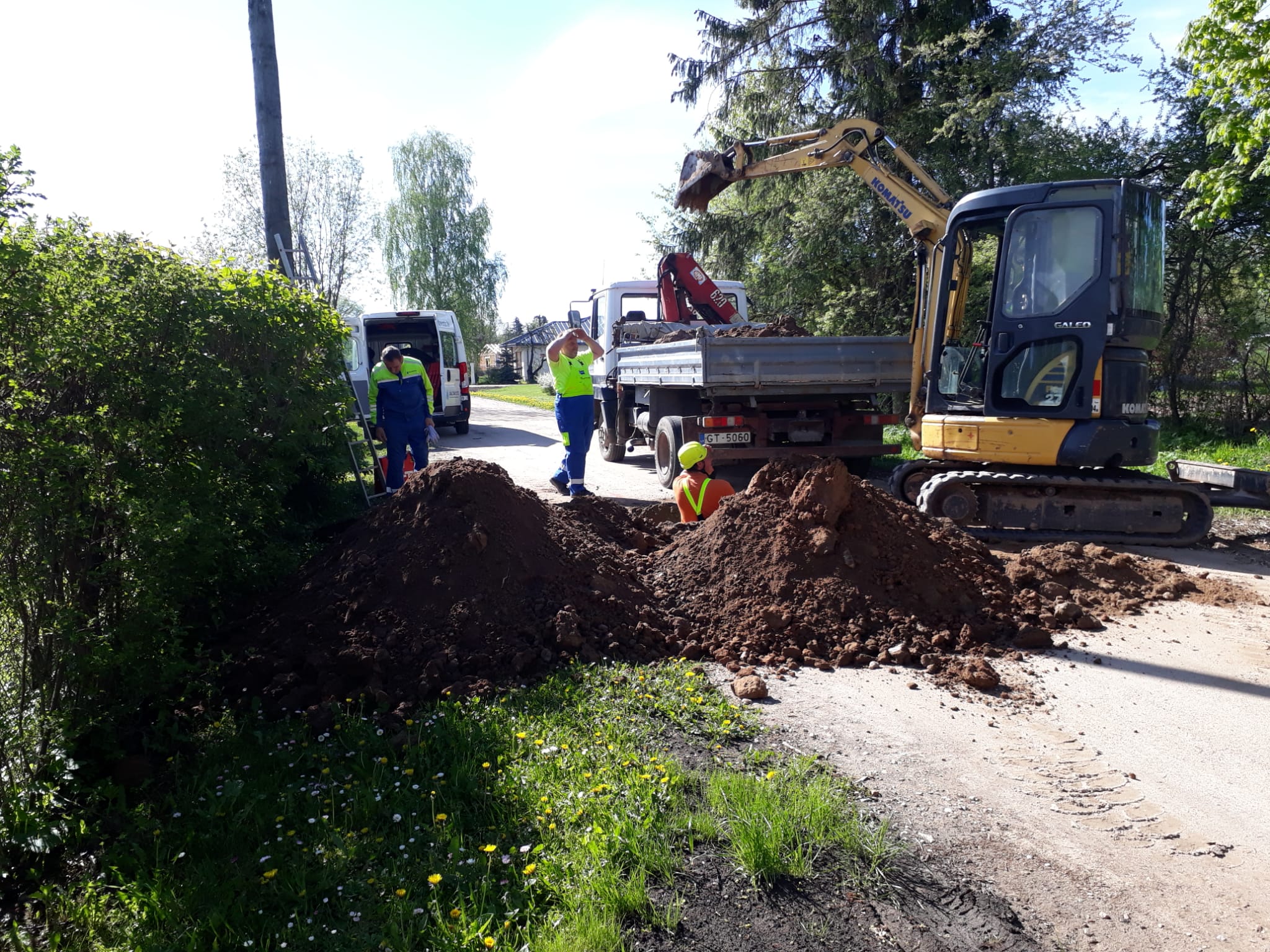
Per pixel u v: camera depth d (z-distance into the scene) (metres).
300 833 3.04
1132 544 8.02
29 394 3.13
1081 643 5.32
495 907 2.64
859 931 2.64
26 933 2.60
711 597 5.57
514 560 5.21
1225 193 11.09
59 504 3.18
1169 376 16.53
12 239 3.15
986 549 6.41
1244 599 6.26
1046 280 7.83
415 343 18.89
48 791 3.14
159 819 3.18
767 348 9.52
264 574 4.95
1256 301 16.70
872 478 11.66
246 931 2.55
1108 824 3.29
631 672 4.58
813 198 17.92
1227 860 3.06
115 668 3.56
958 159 17.33
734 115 19.91
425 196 48.91
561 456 15.05
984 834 3.20
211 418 3.81
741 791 3.29
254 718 3.99
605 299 14.44
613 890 2.69
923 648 5.06
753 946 2.55
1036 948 2.58
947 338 8.96
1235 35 10.50
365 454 8.68
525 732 3.76
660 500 10.16
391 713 4.04
